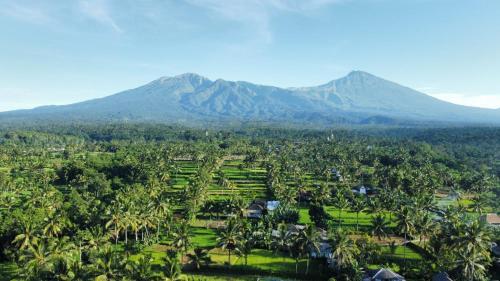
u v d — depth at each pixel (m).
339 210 167.62
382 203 153.25
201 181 179.00
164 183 190.00
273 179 199.00
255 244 121.38
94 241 101.62
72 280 77.06
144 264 80.19
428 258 109.75
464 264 90.19
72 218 122.44
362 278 93.56
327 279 99.19
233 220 111.31
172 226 127.94
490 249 105.75
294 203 173.50
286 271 102.25
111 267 79.25
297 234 104.75
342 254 96.06
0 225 108.88
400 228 115.38
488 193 195.88
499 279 97.44
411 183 193.62
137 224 120.56
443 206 170.12
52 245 90.56
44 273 81.44
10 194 185.38
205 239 130.00
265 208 160.75
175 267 80.81
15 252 103.69
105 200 156.50
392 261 109.00
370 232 129.75
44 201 138.38
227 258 111.94
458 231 99.19
